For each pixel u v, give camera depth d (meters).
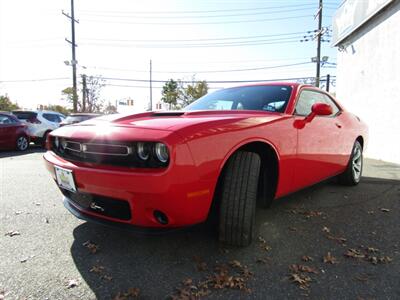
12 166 6.79
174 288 1.93
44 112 12.48
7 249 2.44
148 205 1.95
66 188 2.39
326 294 1.88
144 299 1.83
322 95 3.74
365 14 8.16
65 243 2.55
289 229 2.82
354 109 9.20
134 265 2.20
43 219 3.11
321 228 2.85
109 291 1.90
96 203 2.26
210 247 2.45
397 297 1.84
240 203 2.29
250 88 3.51
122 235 2.69
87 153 2.19
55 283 1.98
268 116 2.64
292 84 3.30
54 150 2.66
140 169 1.95
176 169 1.88
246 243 2.38
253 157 2.35
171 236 2.64
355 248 2.47
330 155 3.54
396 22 7.04
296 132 2.84
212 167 2.07
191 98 37.66
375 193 4.04
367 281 2.01
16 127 10.43
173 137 1.90
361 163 4.58
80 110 29.14
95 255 2.34
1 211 3.36
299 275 2.08
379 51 7.79
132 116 2.50
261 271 2.12
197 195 2.01
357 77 9.01
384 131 7.51
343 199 3.76
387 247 2.50
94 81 34.22
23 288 1.92
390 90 7.27
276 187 2.68
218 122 2.19
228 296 1.85
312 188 4.28
